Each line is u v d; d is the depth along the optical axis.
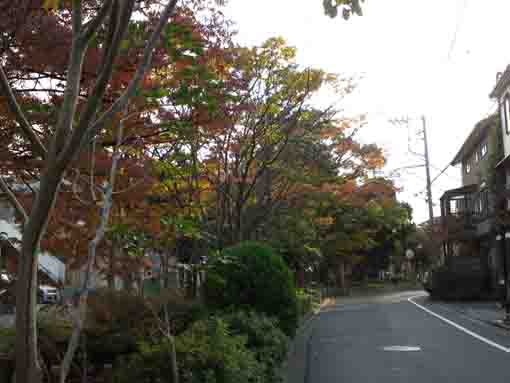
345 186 22.88
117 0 4.79
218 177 15.27
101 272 9.21
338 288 52.16
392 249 60.00
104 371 8.37
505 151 29.92
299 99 16.36
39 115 7.87
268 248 13.54
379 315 25.06
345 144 21.55
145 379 7.20
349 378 11.03
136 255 6.87
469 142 39.88
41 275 8.45
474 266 34.06
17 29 8.02
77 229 8.12
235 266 12.88
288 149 17.88
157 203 10.23
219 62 11.19
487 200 32.16
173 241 7.75
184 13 10.20
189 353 7.34
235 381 7.44
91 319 8.94
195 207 10.08
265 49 15.07
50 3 6.10
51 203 4.26
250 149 16.41
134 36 7.18
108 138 8.59
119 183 8.66
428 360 12.86
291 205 20.50
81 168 8.17
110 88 8.58
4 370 6.96
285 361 12.23
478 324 20.67
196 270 10.31
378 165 22.88
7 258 8.59
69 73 4.65
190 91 7.45
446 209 39.66
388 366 12.22
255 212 17.53
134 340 8.83
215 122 10.29
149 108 8.66
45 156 4.76
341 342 16.39
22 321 4.14
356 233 38.53
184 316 10.64
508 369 11.65
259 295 12.80
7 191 4.60
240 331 10.66
